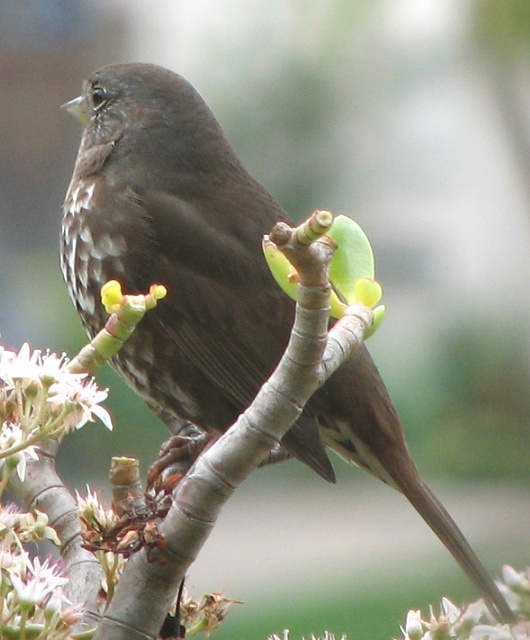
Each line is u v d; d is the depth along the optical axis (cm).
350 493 1861
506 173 1659
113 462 375
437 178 1638
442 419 1617
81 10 2203
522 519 1439
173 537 351
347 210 1495
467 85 1350
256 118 1312
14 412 374
